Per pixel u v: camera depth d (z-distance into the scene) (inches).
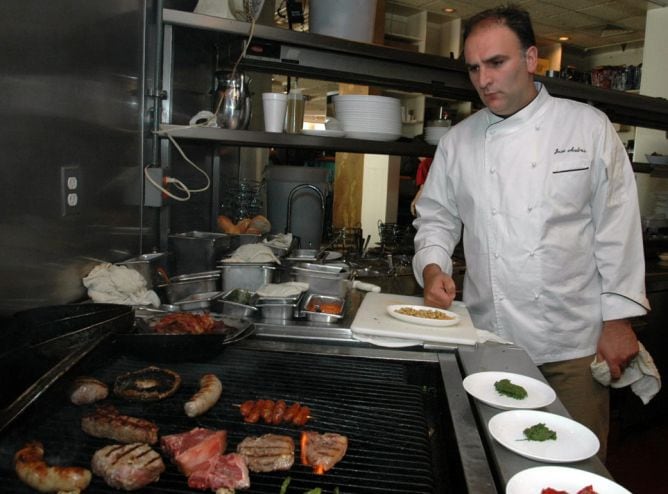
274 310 66.4
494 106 73.0
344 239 129.0
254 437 41.0
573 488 32.2
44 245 55.2
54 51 55.2
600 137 74.1
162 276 73.1
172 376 48.7
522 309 76.0
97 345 46.9
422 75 98.3
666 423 150.6
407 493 36.4
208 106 106.0
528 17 70.1
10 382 41.4
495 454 36.4
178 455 37.2
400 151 98.5
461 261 127.3
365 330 60.4
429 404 51.2
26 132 51.2
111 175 69.5
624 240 72.6
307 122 386.6
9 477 36.2
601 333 76.2
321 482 37.5
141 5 75.6
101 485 36.6
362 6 87.9
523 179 74.7
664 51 193.9
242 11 80.6
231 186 114.8
